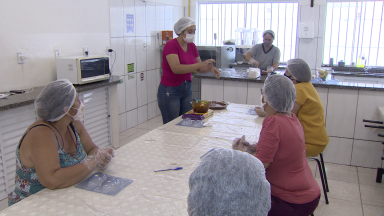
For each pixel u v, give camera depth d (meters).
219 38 5.87
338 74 4.78
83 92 3.21
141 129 4.66
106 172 1.53
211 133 2.11
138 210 1.21
